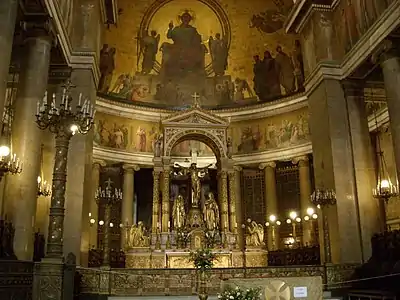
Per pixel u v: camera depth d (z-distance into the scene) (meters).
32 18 12.69
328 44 17.33
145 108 26.98
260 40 27.89
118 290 12.61
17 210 11.56
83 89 15.81
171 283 12.95
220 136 21.75
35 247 13.87
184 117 21.75
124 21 27.31
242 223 26.86
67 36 15.23
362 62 15.44
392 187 15.18
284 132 26.48
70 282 9.44
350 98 16.83
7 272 8.74
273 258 23.11
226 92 28.20
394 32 13.34
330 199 15.56
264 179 27.25
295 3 18.88
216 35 28.58
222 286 7.92
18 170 11.45
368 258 15.10
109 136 25.89
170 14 28.38
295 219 24.78
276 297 7.76
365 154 16.30
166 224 20.02
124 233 24.55
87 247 15.60
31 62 12.74
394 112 13.47
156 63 28.20
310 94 18.25
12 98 15.52
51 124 9.14
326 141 16.61
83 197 15.09
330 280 13.95
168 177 20.86
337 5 17.42
